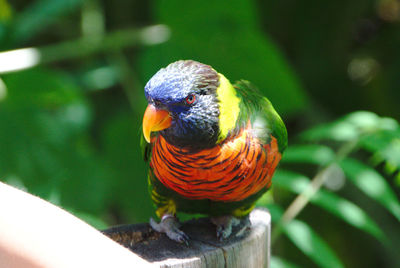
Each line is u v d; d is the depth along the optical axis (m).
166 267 4.93
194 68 5.55
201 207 6.38
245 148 5.76
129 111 11.73
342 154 7.45
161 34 11.00
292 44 12.94
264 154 5.94
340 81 12.89
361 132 7.73
